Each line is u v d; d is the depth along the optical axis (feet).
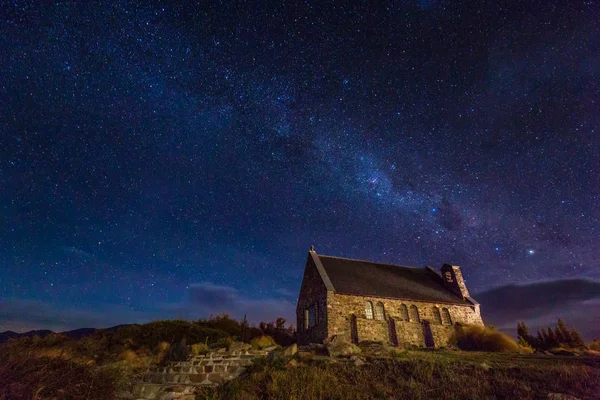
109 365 41.96
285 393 36.60
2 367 31.96
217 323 80.59
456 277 106.52
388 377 39.99
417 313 92.48
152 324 65.87
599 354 60.64
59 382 34.06
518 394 32.68
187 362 46.55
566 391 32.55
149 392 39.29
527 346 86.07
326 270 97.71
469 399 33.04
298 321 105.19
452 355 54.60
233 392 38.40
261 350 53.98
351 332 82.64
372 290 92.48
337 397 35.58
